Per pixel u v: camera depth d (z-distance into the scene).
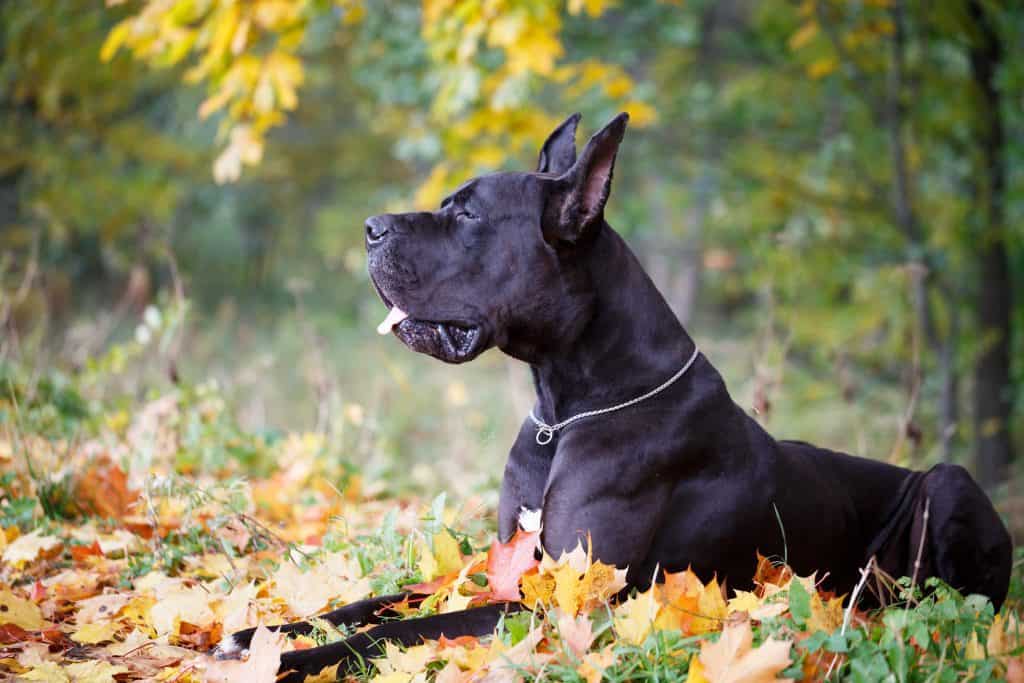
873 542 5.60
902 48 13.00
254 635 4.28
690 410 4.93
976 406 14.02
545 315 4.91
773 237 14.43
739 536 4.97
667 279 26.75
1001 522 5.44
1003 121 14.39
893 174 14.05
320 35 14.13
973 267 16.69
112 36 9.07
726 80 17.00
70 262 21.02
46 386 8.88
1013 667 3.97
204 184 22.64
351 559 5.60
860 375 15.38
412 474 10.07
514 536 4.90
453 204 5.00
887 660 3.94
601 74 10.07
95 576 5.61
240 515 6.06
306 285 9.81
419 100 13.68
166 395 8.69
